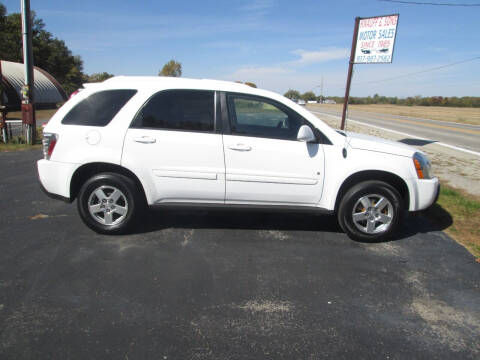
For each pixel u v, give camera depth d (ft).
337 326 8.73
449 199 19.48
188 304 9.42
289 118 13.60
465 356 7.85
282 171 13.28
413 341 8.29
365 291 10.42
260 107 13.44
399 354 7.82
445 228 15.74
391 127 72.18
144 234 13.91
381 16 31.42
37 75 99.66
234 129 13.24
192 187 13.24
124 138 12.85
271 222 15.79
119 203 13.71
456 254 13.14
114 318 8.71
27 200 17.70
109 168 13.42
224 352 7.67
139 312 8.98
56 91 107.45
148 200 13.34
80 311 8.93
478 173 27.14
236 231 14.58
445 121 101.55
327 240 14.06
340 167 13.35
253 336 8.24
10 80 84.48
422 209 13.88
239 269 11.44
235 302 9.59
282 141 13.28
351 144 13.52
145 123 13.07
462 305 9.89
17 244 12.65
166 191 13.26
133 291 9.93
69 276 10.60
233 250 12.80
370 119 101.76
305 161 13.28
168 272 11.06
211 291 10.09
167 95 13.19
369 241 13.93
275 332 8.41
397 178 13.83
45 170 13.16
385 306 9.69
